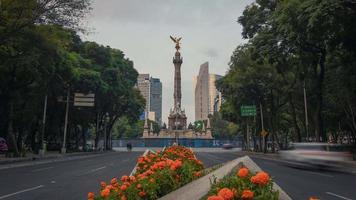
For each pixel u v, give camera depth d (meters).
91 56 65.06
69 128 69.06
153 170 7.96
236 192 4.23
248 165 7.36
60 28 35.88
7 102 41.34
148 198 6.64
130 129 146.75
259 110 68.81
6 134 47.28
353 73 37.41
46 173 24.17
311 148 26.78
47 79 43.09
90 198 6.76
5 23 30.52
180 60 134.00
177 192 5.69
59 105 59.81
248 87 55.91
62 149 55.78
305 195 14.30
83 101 54.94
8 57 35.94
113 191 6.71
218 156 53.12
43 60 36.31
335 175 22.77
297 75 46.28
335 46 33.06
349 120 54.28
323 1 25.94
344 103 47.75
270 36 35.19
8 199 13.33
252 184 4.44
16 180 19.78
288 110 66.31
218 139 137.50
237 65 55.09
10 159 36.44
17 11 29.97
